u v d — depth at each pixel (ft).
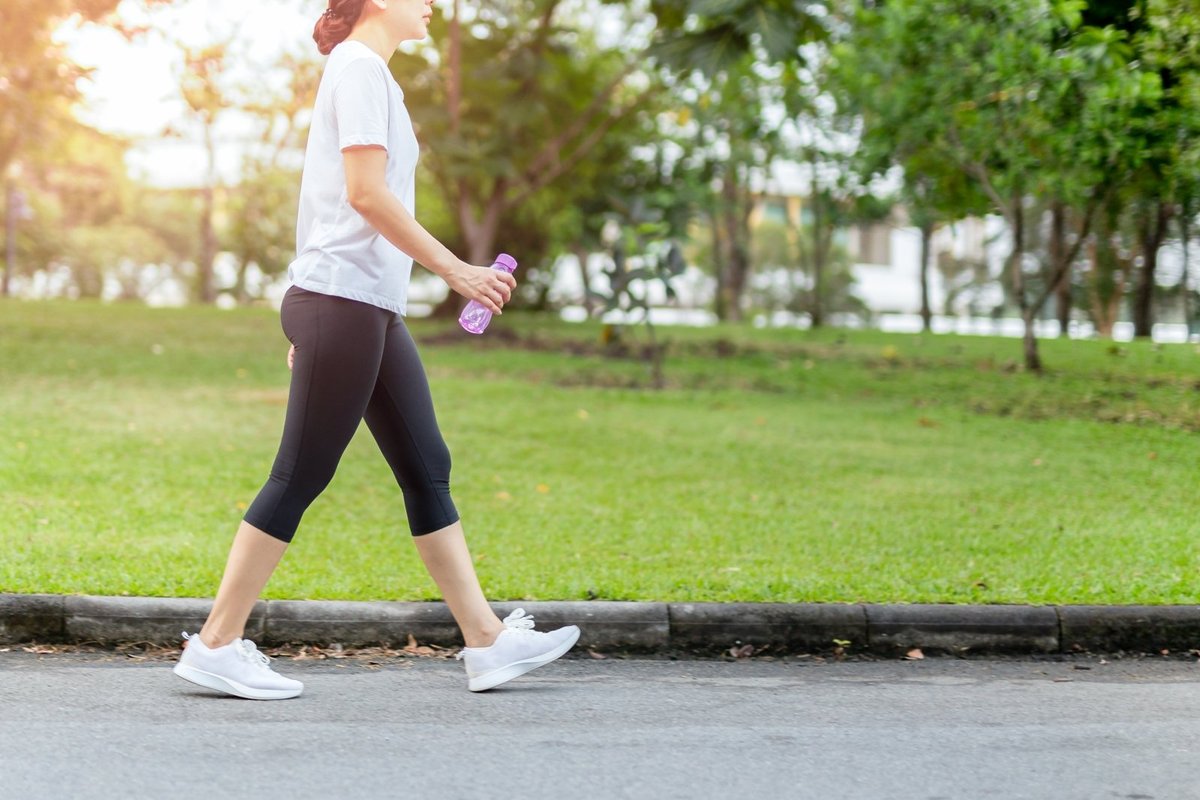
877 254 134.41
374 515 22.20
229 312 69.67
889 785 10.16
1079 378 42.32
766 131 68.95
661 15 44.39
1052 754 11.05
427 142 56.34
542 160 61.77
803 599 15.85
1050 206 54.29
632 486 25.44
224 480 24.35
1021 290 44.62
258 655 12.60
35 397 33.73
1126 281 56.75
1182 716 12.40
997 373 44.47
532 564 18.08
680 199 75.92
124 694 12.52
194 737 11.08
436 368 45.34
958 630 15.30
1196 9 33.73
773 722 12.02
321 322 12.04
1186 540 20.30
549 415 34.68
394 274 12.30
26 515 20.22
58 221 132.05
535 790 9.87
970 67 40.60
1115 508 23.45
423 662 14.33
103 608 14.65
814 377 44.91
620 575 17.25
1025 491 25.17
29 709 11.91
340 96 11.89
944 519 22.29
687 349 54.70
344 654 14.65
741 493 24.80
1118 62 36.91
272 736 11.16
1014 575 17.62
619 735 11.46
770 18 38.65
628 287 43.75
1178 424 33.45
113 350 46.06
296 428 12.23
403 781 10.02
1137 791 10.09
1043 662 14.92
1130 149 37.35
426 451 12.74
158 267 138.31
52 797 9.48
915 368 46.93
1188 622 15.46
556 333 64.03
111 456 25.94
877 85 45.32
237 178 106.93
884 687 13.56
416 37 12.69
